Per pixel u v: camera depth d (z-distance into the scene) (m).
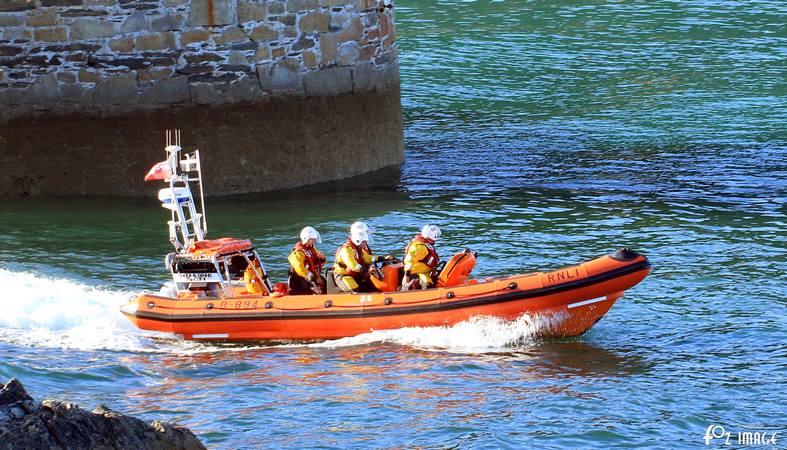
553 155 88.50
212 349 49.12
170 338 50.38
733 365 45.88
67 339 49.59
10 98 75.94
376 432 38.38
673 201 73.62
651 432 39.03
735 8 142.50
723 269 58.97
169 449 27.62
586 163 85.44
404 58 124.81
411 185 80.12
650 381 44.00
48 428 26.61
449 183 80.38
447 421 39.53
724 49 124.81
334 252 63.72
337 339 49.47
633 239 64.81
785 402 42.09
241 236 67.50
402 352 47.44
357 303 48.84
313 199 76.69
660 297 54.81
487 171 83.81
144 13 75.50
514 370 45.19
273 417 39.84
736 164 83.94
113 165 77.12
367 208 73.69
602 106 105.56
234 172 78.62
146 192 77.50
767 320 51.28
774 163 84.00
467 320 48.22
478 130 98.38
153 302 50.62
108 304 54.72
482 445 37.25
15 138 76.50
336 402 41.44
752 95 107.19
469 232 67.06
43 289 56.38
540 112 104.44
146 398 41.88
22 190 77.38
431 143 94.12
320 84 80.88
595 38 131.25
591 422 39.72
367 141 84.19
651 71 117.50
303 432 38.38
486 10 146.00
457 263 49.81
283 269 60.47
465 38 132.62
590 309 48.28
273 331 49.59
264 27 77.94
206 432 38.16
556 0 149.25
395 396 42.19
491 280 48.78
